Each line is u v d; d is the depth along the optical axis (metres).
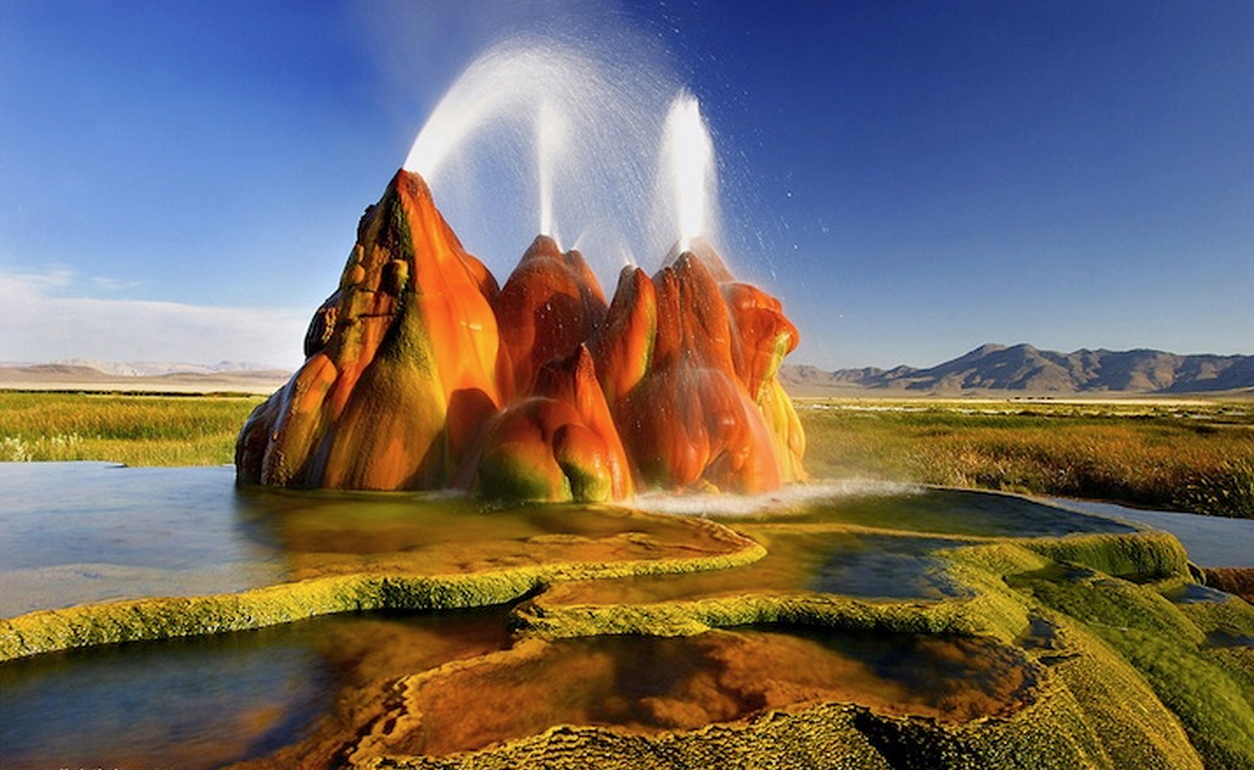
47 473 12.55
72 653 4.78
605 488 9.16
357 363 10.45
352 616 5.58
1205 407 109.69
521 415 9.42
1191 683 5.83
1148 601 7.07
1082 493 20.86
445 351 10.27
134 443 22.31
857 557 7.14
